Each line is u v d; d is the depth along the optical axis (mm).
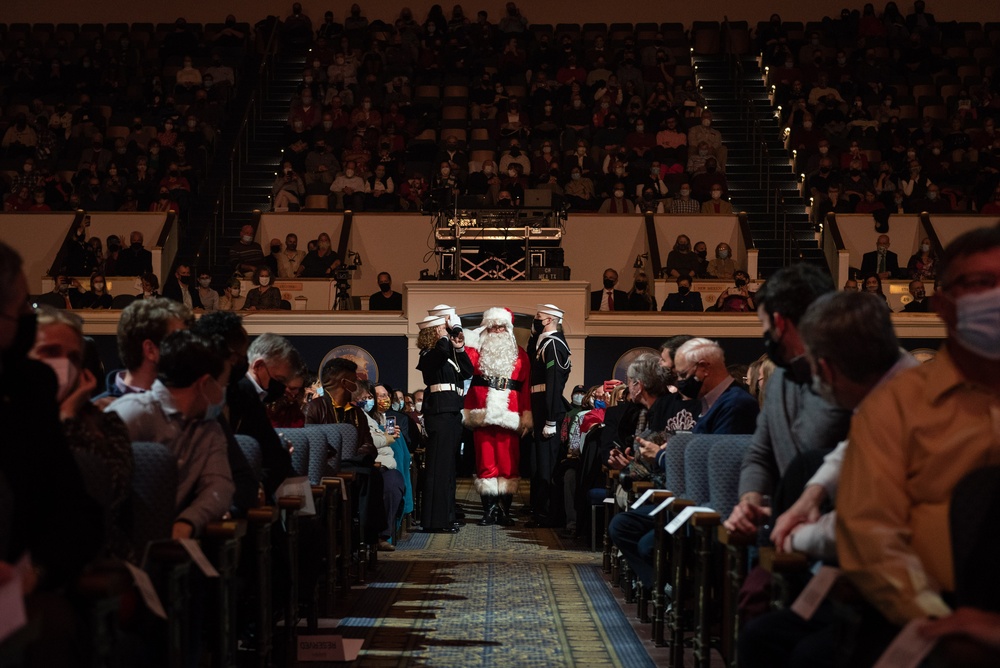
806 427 3576
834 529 2686
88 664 2492
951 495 2186
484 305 13695
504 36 21578
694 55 21656
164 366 3707
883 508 2295
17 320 2424
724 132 19641
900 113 19750
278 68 21141
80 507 2578
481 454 10336
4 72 20750
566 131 18750
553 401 10289
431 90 20266
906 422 2352
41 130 18672
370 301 15148
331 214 16953
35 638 2094
